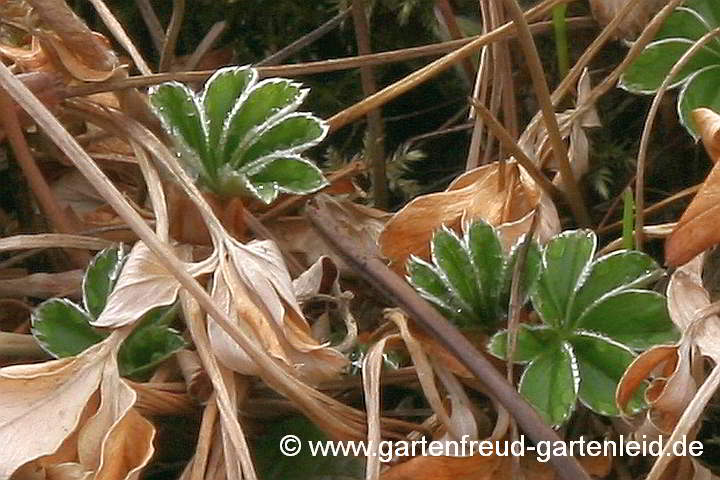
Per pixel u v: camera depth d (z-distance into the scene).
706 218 0.40
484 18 0.45
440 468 0.40
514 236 0.42
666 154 0.47
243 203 0.43
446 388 0.41
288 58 0.50
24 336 0.42
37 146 0.44
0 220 0.45
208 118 0.41
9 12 0.42
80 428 0.40
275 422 0.41
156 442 0.42
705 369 0.42
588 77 0.45
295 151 0.41
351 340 0.41
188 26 0.50
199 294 0.39
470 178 0.43
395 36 0.49
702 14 0.43
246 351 0.39
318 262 0.42
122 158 0.45
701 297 0.41
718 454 0.43
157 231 0.41
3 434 0.39
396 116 0.50
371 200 0.46
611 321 0.41
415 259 0.41
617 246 0.43
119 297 0.40
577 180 0.44
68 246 0.42
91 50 0.41
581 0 0.48
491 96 0.45
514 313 0.40
